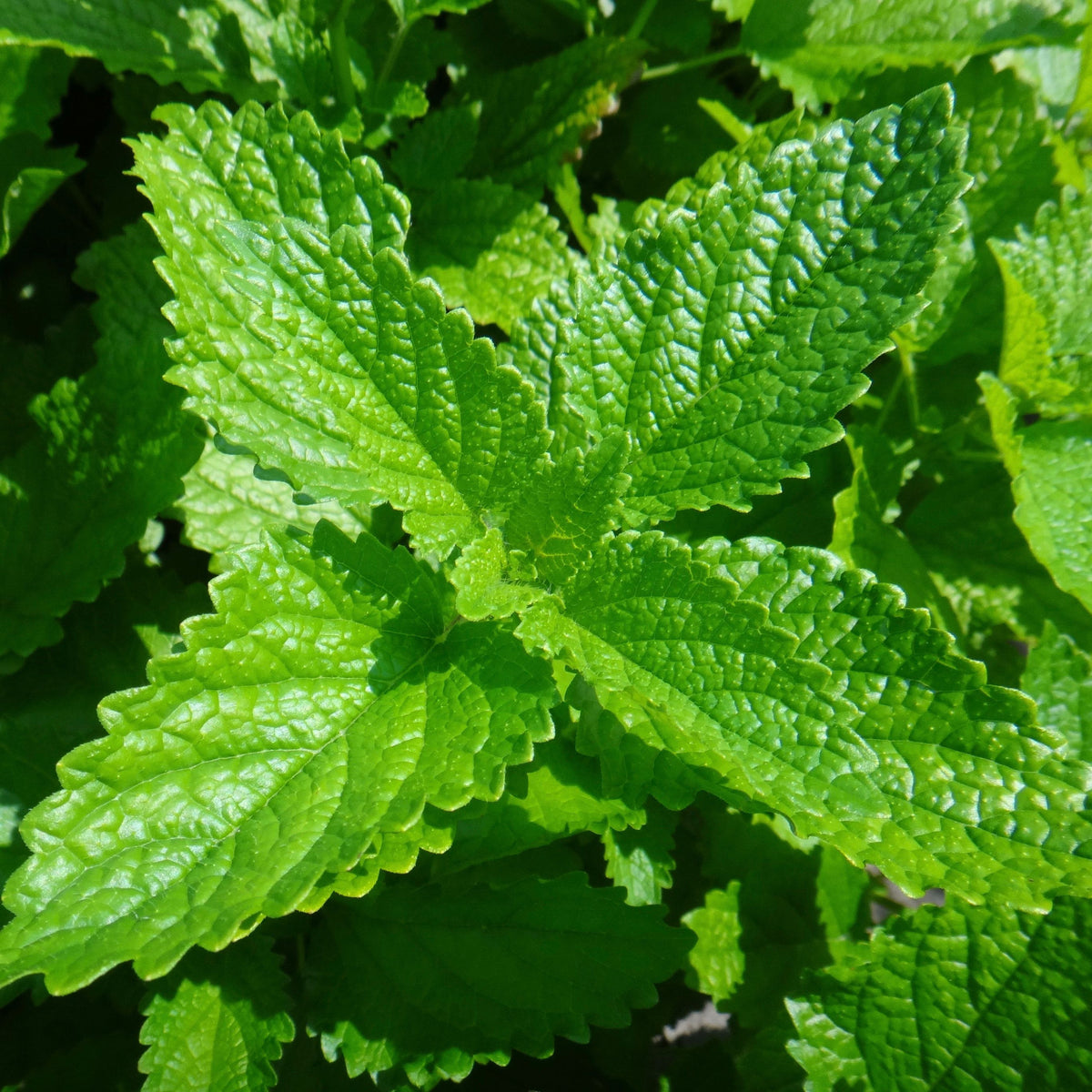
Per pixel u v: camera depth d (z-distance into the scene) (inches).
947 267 11.2
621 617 7.9
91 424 10.0
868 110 11.5
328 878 7.4
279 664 7.7
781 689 7.5
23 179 10.5
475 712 7.7
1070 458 10.7
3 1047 10.3
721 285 8.3
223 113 7.8
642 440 8.4
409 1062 8.8
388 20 11.7
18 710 9.8
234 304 7.7
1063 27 11.4
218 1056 8.7
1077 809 7.2
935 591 10.8
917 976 9.3
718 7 11.7
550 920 8.9
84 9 10.2
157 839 7.3
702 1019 13.2
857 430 10.6
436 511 8.0
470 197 11.1
